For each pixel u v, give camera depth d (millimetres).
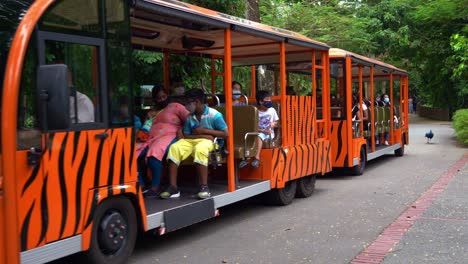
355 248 6266
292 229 7297
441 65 25391
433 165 14289
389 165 14758
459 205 8609
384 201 9203
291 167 8906
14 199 4141
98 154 5035
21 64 4246
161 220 5883
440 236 6703
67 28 4762
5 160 4117
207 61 11930
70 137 4707
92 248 4992
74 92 4766
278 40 8484
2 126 4129
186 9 6328
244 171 8445
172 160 6773
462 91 28109
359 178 12359
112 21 5266
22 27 4324
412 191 10141
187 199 6703
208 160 7027
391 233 6918
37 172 4371
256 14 14500
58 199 4566
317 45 9789
